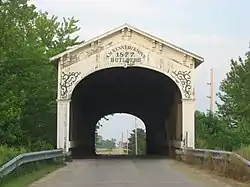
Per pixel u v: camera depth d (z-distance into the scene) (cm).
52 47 4422
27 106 3384
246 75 3581
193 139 2862
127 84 3703
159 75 3172
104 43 2903
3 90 2966
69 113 2892
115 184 1529
